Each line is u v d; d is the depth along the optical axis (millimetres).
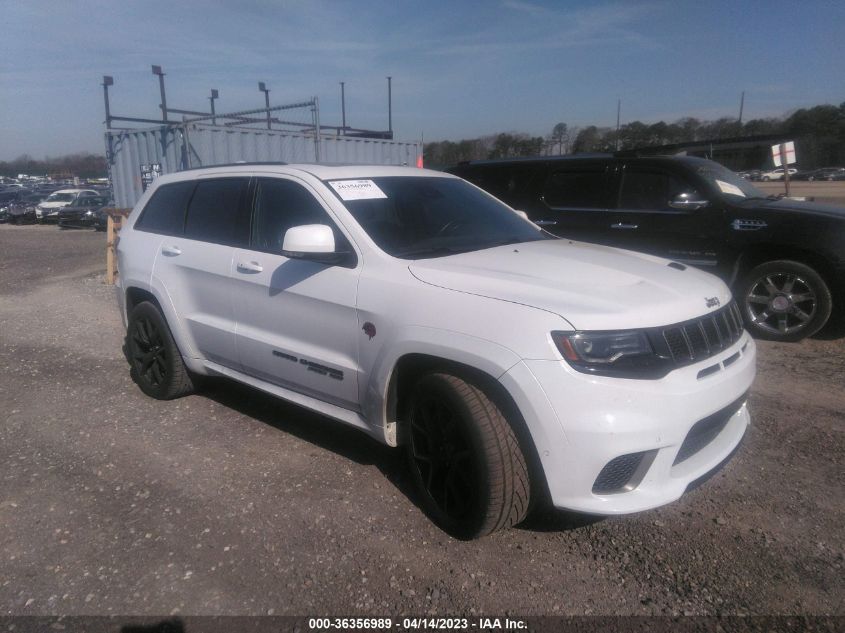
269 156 14477
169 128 13789
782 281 6387
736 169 10484
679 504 3561
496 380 2980
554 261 3619
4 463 4207
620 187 7133
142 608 2834
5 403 5297
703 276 3736
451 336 3119
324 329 3801
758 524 3361
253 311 4234
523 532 3355
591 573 3016
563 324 2881
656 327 2979
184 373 5078
